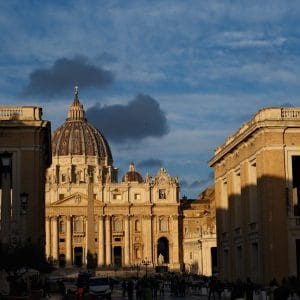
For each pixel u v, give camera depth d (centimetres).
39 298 6209
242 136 7944
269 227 7262
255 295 6931
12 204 7662
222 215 9381
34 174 7750
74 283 14625
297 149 7369
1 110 7894
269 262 7238
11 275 6425
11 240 5988
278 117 7344
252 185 7956
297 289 5309
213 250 18025
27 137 7794
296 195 8219
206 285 9994
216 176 9725
